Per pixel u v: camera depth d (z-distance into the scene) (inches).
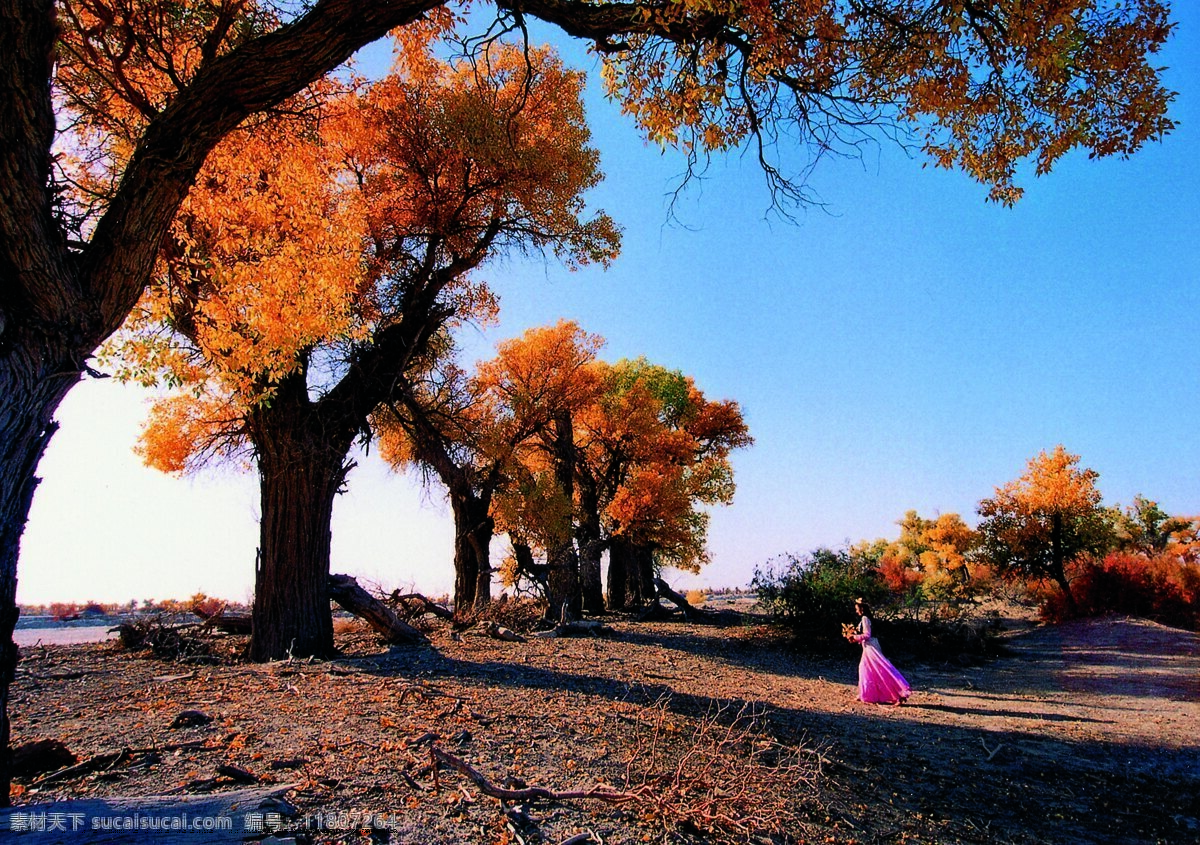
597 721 234.2
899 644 639.1
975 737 286.0
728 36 197.0
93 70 209.0
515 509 676.1
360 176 456.1
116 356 224.8
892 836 168.4
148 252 150.1
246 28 251.1
